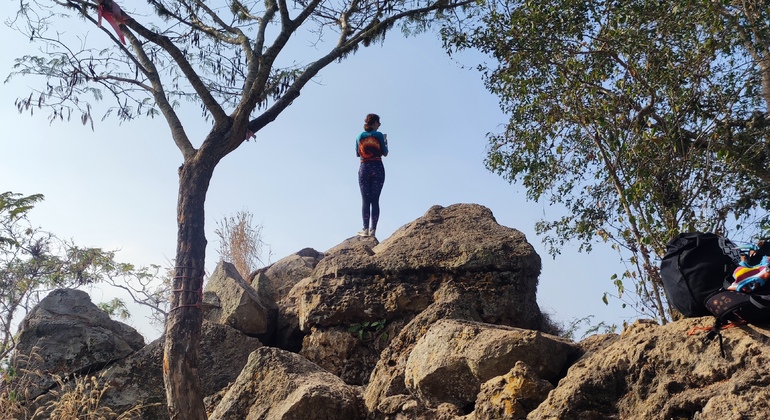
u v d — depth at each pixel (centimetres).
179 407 768
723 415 445
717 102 919
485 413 574
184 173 879
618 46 917
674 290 531
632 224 855
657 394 495
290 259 1164
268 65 913
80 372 875
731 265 512
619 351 537
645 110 909
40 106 967
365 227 1246
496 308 862
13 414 819
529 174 1097
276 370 700
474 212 1005
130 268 1423
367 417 666
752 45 922
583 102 954
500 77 1034
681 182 877
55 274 1360
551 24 957
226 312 963
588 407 523
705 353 491
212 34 1055
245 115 902
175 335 794
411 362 671
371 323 879
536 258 907
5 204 1341
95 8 947
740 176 948
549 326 967
